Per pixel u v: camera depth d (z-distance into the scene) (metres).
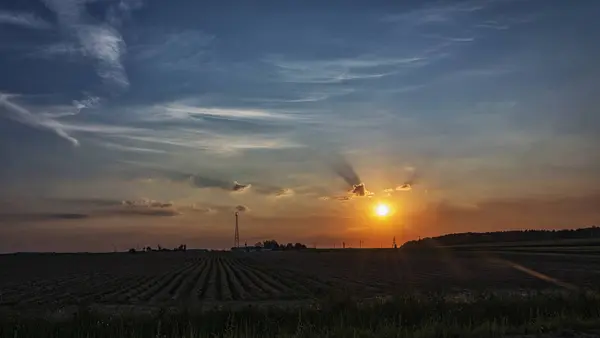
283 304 44.31
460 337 20.02
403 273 92.19
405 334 20.06
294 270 110.88
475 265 112.19
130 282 84.44
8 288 73.94
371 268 112.81
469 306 26.09
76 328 22.39
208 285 75.69
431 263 127.31
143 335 21.80
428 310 24.95
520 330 21.00
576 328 21.47
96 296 58.81
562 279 71.19
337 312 25.12
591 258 116.69
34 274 110.50
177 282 82.75
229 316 23.22
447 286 61.34
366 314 24.44
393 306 25.75
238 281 82.62
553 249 152.75
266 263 154.62
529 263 109.69
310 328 20.89
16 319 24.02
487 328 21.03
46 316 26.88
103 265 157.75
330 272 100.44
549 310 25.36
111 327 22.36
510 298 28.09
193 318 24.05
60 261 195.00
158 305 47.25
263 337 20.30
